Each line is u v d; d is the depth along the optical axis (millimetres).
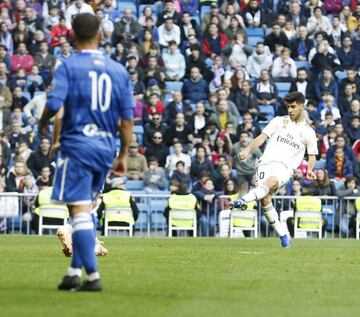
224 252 36719
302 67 74688
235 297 20844
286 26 78625
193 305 19375
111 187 59969
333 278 25453
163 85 72938
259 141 41125
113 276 25344
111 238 53312
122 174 22594
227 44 76812
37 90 71562
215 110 69625
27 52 73375
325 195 63000
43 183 61531
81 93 21516
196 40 75500
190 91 73000
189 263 30234
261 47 75875
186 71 75000
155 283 23562
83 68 21609
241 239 53062
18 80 71188
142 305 19266
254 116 71500
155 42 74500
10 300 19875
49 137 63188
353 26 80000
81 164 21391
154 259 32062
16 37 73938
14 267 28125
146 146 67625
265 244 45781
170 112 69500
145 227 61969
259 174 41250
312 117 70750
